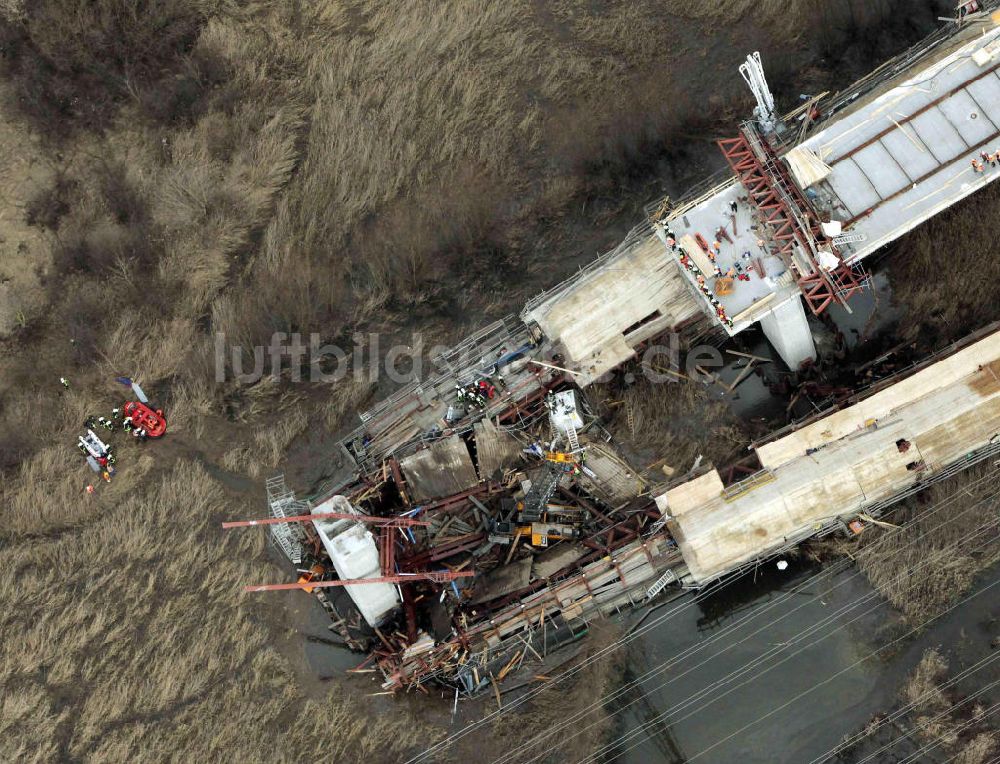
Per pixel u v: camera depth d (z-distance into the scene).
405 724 48.69
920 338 52.22
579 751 47.62
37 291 56.84
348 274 56.31
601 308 50.91
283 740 48.88
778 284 46.56
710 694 47.97
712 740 47.38
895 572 48.38
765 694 47.75
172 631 51.09
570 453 50.72
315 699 49.69
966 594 47.88
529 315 52.25
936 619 47.72
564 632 48.72
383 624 49.94
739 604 49.06
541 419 52.25
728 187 48.44
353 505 49.88
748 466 50.31
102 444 53.81
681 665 48.47
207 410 54.34
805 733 47.03
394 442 52.25
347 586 47.69
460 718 48.56
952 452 47.50
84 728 49.78
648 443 52.09
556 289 53.59
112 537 52.66
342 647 50.50
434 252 56.19
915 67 48.81
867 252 45.31
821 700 47.38
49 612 51.69
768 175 46.91
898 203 45.34
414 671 48.62
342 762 48.38
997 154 45.09
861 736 46.62
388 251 56.25
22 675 50.88
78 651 51.09
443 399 52.88
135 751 49.25
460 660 48.72
